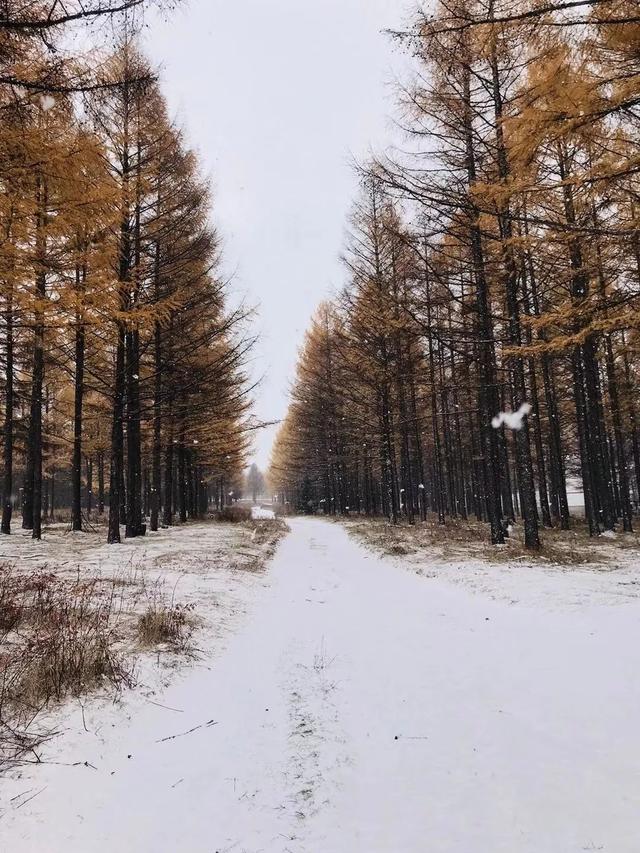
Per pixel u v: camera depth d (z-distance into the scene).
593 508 15.61
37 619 5.79
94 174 7.49
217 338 17.08
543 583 8.16
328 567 11.95
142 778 3.17
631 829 2.58
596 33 5.82
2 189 6.64
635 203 9.18
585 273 9.39
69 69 6.06
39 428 15.80
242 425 19.44
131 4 4.36
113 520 14.12
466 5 7.66
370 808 2.89
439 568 10.34
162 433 19.58
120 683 4.39
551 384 19.45
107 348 16.14
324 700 4.41
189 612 6.64
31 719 3.71
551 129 6.38
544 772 3.14
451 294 12.86
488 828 2.67
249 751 3.55
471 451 27.22
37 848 2.47
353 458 34.38
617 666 4.61
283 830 2.71
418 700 4.31
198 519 27.48
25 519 19.19
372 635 6.21
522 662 4.96
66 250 8.45
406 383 20.17
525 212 10.20
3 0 4.86
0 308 7.89
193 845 2.58
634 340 11.70
